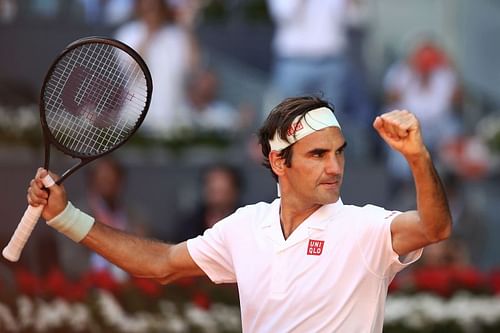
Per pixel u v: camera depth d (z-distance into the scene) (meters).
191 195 38.09
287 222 15.34
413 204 38.41
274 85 40.19
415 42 42.44
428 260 33.28
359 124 40.09
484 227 38.19
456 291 30.31
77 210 16.33
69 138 17.84
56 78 19.00
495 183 40.00
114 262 16.45
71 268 31.44
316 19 38.97
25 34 39.78
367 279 14.91
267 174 38.00
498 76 44.38
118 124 18.00
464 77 44.44
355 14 39.72
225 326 28.22
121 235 16.47
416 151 13.97
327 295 14.88
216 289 28.67
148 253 16.39
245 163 38.19
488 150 40.56
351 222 15.02
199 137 38.59
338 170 14.99
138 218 34.12
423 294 30.12
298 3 38.81
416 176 14.16
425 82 40.12
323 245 15.01
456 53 44.47
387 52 43.12
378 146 40.22
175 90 38.75
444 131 40.00
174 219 37.88
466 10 44.62
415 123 13.91
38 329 25.89
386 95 40.72
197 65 39.16
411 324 29.42
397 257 14.81
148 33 38.59
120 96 18.09
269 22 41.38
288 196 15.31
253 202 37.91
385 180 39.28
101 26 39.94
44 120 16.20
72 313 26.45
